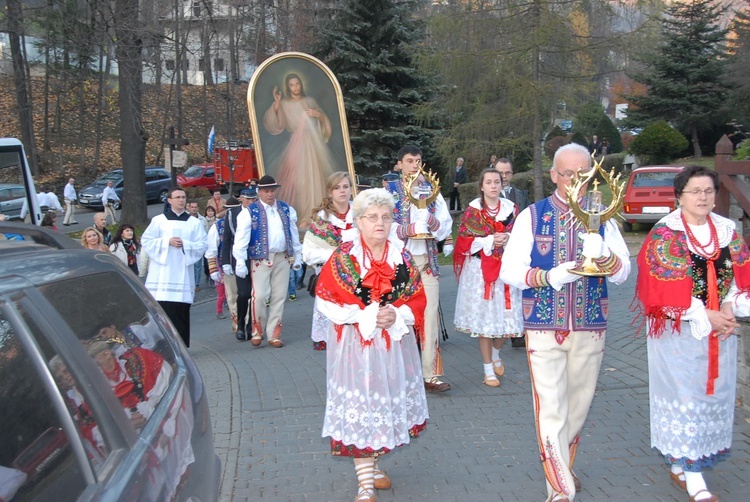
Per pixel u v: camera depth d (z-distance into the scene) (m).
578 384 4.17
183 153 20.84
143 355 2.51
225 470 4.86
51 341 1.95
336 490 4.53
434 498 4.36
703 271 3.97
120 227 10.74
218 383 7.21
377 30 24.03
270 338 9.05
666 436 4.09
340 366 4.11
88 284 2.39
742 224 6.33
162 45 23.41
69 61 33.09
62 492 1.68
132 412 2.14
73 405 1.88
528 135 19.77
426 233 6.10
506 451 5.07
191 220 8.58
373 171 24.80
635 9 18.72
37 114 42.44
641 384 6.44
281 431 5.66
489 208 6.75
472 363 7.60
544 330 4.05
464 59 18.98
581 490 4.36
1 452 1.69
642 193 18.08
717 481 4.41
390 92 24.52
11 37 28.91
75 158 39.28
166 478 2.08
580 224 4.05
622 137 42.09
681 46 33.59
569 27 18.58
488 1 19.09
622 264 3.91
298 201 14.59
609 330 8.62
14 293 1.95
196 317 12.58
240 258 8.81
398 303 4.09
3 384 1.77
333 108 14.73
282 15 32.59
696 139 34.47
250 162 31.23
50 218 12.39
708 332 3.84
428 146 24.95
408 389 4.24
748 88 30.98
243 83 35.84
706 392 3.97
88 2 19.72
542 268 4.08
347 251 4.06
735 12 35.22
